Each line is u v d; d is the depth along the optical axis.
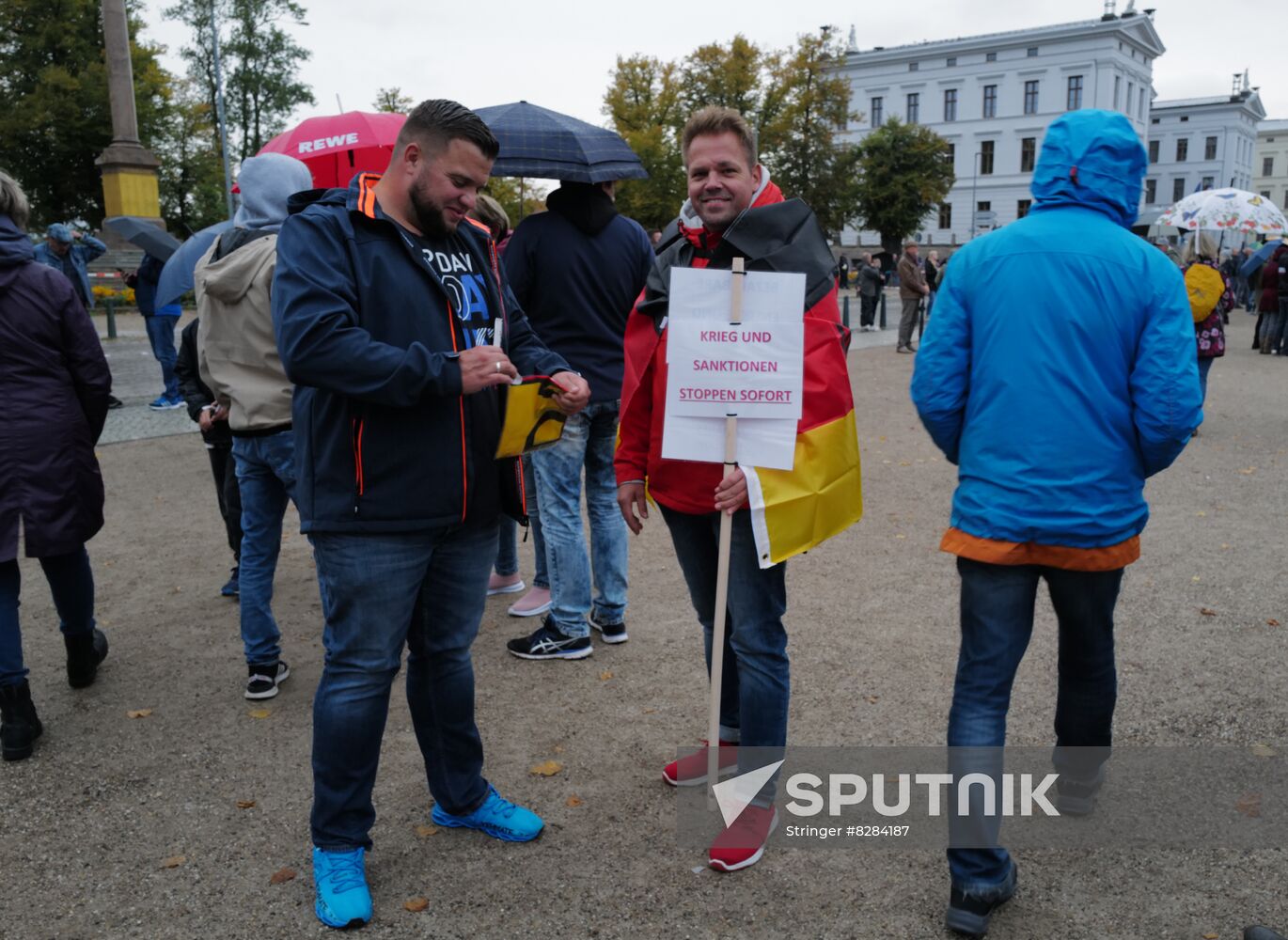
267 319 3.53
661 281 2.85
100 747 3.50
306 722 3.69
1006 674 2.46
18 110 38.25
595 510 4.29
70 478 3.55
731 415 2.60
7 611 3.39
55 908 2.60
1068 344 2.31
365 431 2.42
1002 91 66.44
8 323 3.40
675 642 4.38
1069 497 2.33
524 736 3.53
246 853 2.85
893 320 26.41
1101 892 2.61
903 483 7.47
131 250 29.56
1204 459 8.20
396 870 2.75
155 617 4.82
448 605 2.73
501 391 2.64
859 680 3.94
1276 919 2.48
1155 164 80.75
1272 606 4.66
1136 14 63.75
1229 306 12.85
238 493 4.73
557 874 2.72
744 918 2.53
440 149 2.41
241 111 53.81
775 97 47.88
